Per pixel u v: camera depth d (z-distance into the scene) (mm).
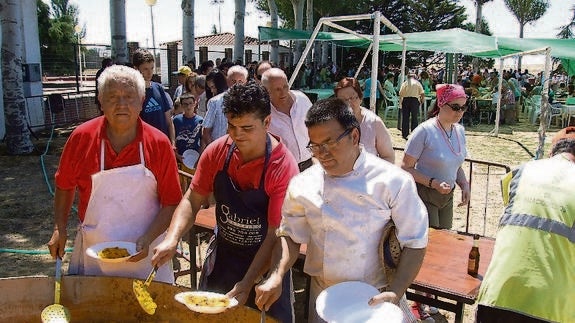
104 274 2457
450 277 2639
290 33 16188
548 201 2346
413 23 45844
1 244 5137
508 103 16219
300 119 3959
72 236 5387
